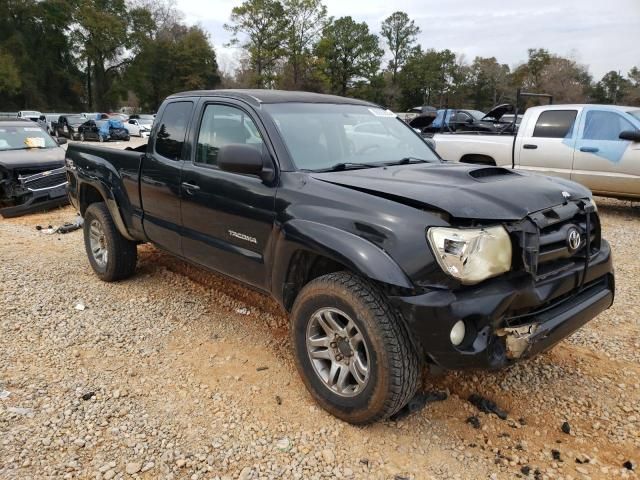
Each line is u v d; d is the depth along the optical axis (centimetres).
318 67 5638
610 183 872
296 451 289
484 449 294
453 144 1035
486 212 274
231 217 377
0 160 937
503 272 279
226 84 7225
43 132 1103
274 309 481
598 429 313
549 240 291
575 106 919
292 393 344
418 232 271
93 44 6469
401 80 7488
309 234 307
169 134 454
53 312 471
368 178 327
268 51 5450
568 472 276
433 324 265
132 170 486
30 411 321
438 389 349
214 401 335
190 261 441
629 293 527
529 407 334
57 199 980
